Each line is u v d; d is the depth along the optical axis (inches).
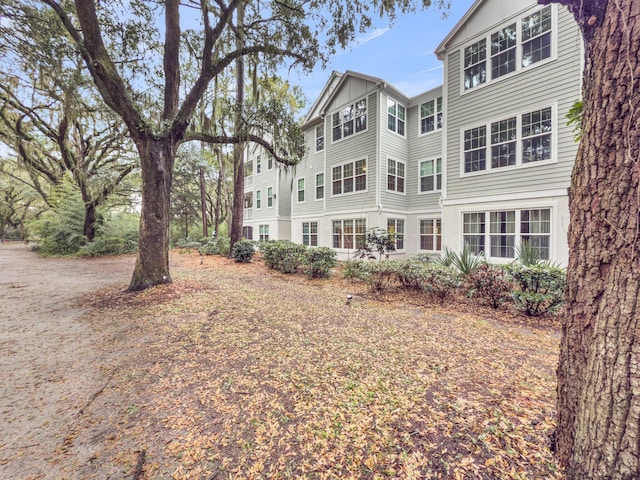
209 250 580.4
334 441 77.5
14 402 97.1
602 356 50.5
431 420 84.4
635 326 46.3
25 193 852.6
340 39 270.2
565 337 62.1
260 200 776.3
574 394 59.4
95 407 94.1
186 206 885.2
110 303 217.6
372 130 451.2
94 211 591.8
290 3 259.0
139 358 128.9
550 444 69.6
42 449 76.0
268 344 143.4
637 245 46.9
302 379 109.7
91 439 79.7
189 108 267.1
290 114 341.1
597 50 53.6
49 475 67.6
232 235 494.3
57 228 568.7
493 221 312.7
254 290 266.4
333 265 340.2
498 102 305.3
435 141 456.4
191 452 74.4
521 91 288.8
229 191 978.1
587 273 55.9
